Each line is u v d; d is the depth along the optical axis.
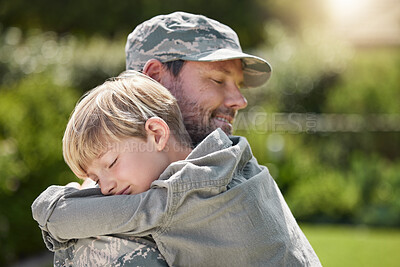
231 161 2.07
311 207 11.84
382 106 15.71
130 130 2.16
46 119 8.66
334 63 15.61
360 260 7.96
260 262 2.07
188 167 2.02
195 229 2.04
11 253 8.02
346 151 14.27
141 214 2.03
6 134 8.60
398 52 19.02
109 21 23.31
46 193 2.22
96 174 2.21
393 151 14.96
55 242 2.20
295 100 15.16
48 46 14.58
